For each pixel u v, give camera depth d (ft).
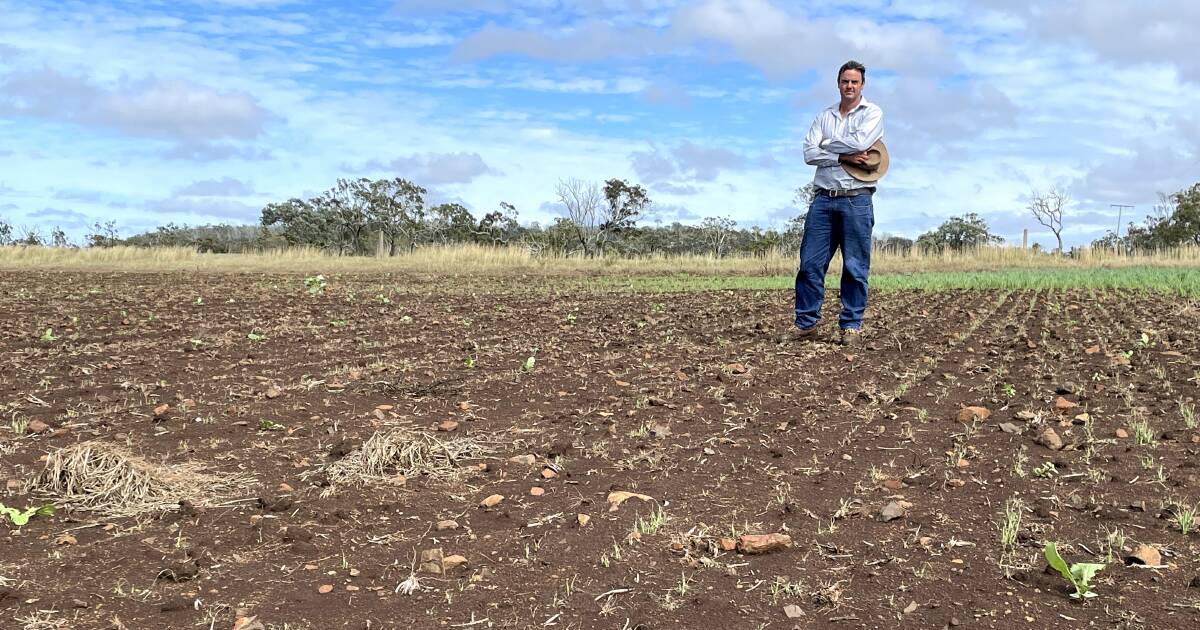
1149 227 144.15
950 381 17.40
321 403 16.39
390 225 156.76
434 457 12.18
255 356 22.47
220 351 23.48
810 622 7.10
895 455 12.03
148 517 10.06
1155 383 16.67
